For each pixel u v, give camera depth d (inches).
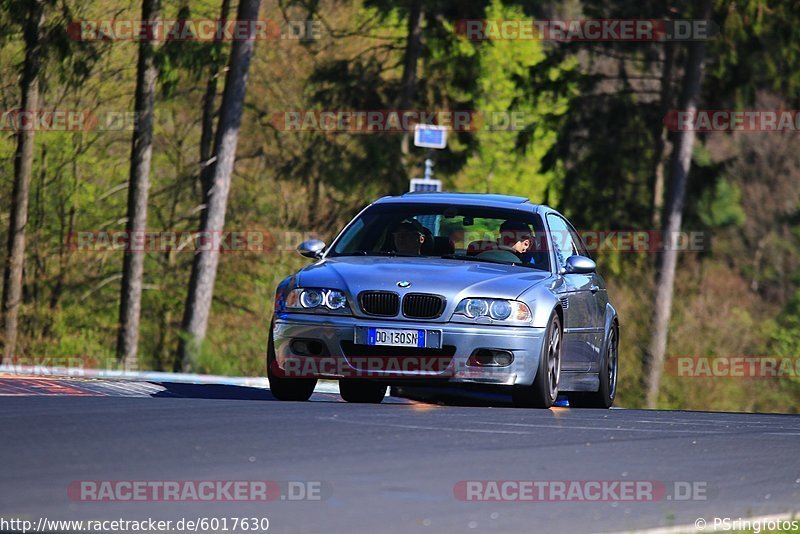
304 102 4953.3
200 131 4891.7
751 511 765.3
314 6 4461.1
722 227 7687.0
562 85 5078.7
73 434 905.5
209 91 4714.6
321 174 4832.7
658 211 5369.1
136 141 3941.9
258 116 4894.2
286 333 1380.4
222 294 4746.6
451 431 1038.4
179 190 4857.3
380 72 5036.9
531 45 6806.1
